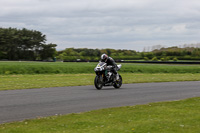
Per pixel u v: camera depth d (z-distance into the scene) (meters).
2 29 113.44
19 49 111.38
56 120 7.28
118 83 15.50
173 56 96.25
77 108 9.12
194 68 41.81
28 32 114.50
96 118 7.53
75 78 23.67
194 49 99.38
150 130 6.32
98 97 11.62
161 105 9.66
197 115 7.96
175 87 16.09
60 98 11.16
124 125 6.76
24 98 11.02
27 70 33.94
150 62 65.94
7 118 7.57
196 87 16.22
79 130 6.29
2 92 12.92
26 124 6.84
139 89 14.89
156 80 21.55
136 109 8.85
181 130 6.33
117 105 9.80
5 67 33.75
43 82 19.00
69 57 103.88
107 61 15.02
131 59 99.12
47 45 113.00
